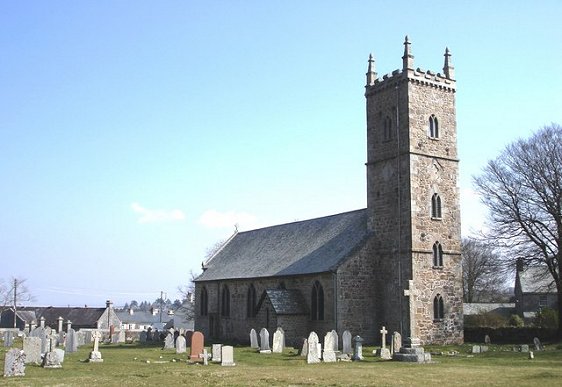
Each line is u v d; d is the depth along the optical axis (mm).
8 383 24641
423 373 28453
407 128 49375
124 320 134750
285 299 51250
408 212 48344
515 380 25406
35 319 113188
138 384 24391
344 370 30109
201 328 67562
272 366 32969
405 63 50125
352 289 48875
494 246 56188
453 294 49625
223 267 67188
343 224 56188
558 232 52438
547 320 64625
